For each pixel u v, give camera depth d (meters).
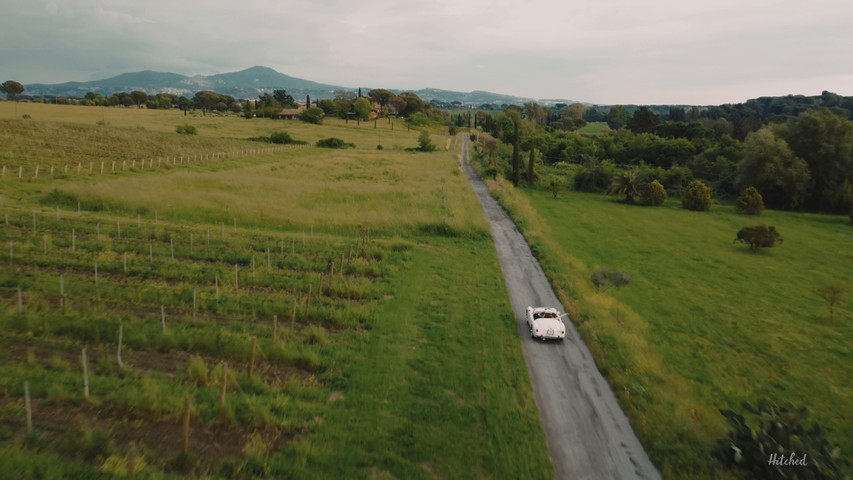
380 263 32.19
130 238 31.12
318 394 16.33
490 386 18.33
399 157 99.62
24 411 12.52
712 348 26.06
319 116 170.75
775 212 76.31
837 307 33.62
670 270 41.12
